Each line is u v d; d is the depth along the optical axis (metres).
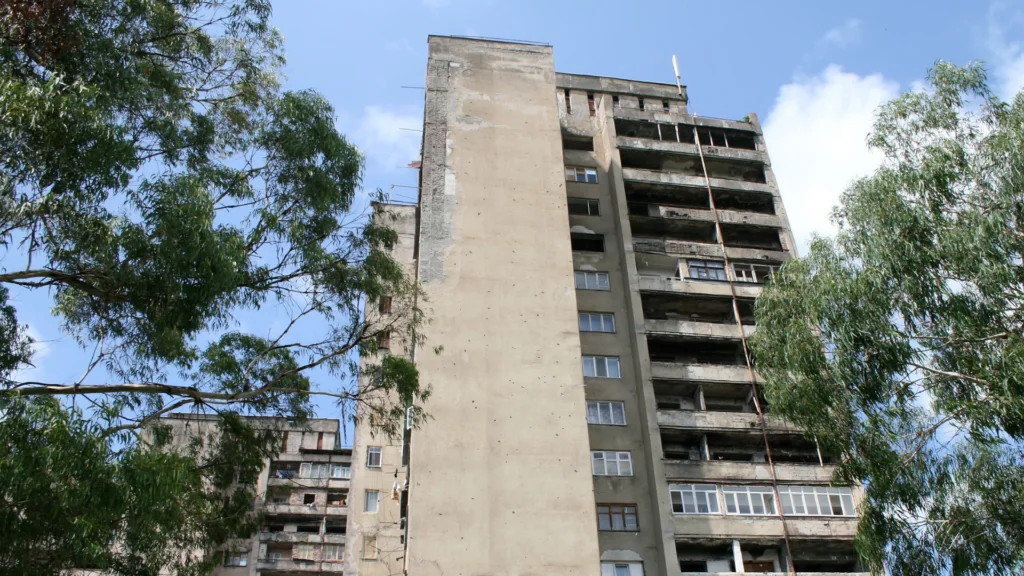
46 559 12.42
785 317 22.05
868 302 19.02
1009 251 17.56
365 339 19.66
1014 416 16.80
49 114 12.99
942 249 18.25
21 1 14.76
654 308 39.78
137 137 16.44
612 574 30.66
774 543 32.22
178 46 19.28
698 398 36.22
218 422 20.64
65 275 14.14
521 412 31.80
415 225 45.25
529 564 28.39
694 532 31.44
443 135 39.31
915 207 19.14
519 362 33.06
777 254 41.41
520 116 40.81
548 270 35.97
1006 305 17.67
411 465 29.98
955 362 18.64
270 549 50.75
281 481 54.06
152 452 13.51
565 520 29.53
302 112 18.91
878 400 19.25
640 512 32.19
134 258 13.84
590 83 48.38
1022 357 16.39
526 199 38.00
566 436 31.52
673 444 35.38
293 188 18.48
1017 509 17.30
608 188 42.47
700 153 44.47
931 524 18.27
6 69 14.52
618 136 44.50
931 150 19.52
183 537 18.55
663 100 48.91
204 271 14.27
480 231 36.56
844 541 32.34
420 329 32.72
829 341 20.11
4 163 13.09
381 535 41.09
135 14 17.62
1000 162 18.14
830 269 20.41
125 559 15.54
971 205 18.88
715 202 44.50
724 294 39.06
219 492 20.02
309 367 18.80
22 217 13.28
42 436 11.48
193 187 14.84
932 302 18.47
